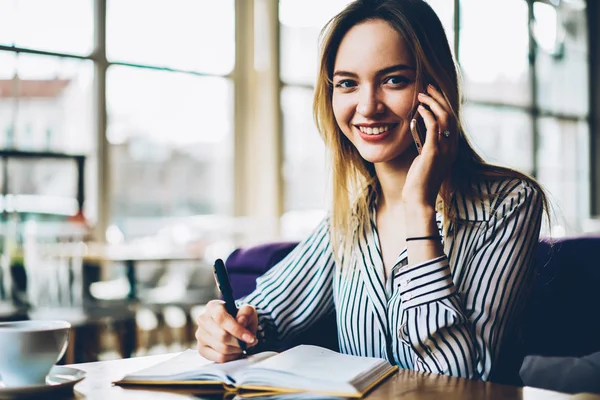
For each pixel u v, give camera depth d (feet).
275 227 20.53
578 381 4.89
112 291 14.94
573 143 28.22
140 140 18.84
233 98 20.81
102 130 18.07
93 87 18.02
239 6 20.92
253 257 5.19
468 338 3.37
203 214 20.13
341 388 2.63
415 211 3.50
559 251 5.12
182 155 19.67
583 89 28.66
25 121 16.92
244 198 21.04
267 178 20.85
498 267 3.58
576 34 28.40
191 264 17.19
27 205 16.43
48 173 16.98
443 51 3.80
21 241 15.08
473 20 24.67
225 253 18.26
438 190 3.58
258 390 2.77
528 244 3.68
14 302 13.32
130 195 18.63
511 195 3.74
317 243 4.37
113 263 15.75
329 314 4.51
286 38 21.35
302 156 21.58
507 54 25.76
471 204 3.75
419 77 3.72
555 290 5.10
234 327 3.24
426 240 3.46
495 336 3.48
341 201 4.22
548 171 27.25
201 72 20.06
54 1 17.35
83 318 12.20
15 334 2.64
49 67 17.31
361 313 3.97
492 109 25.36
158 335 15.15
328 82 4.09
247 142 21.11
